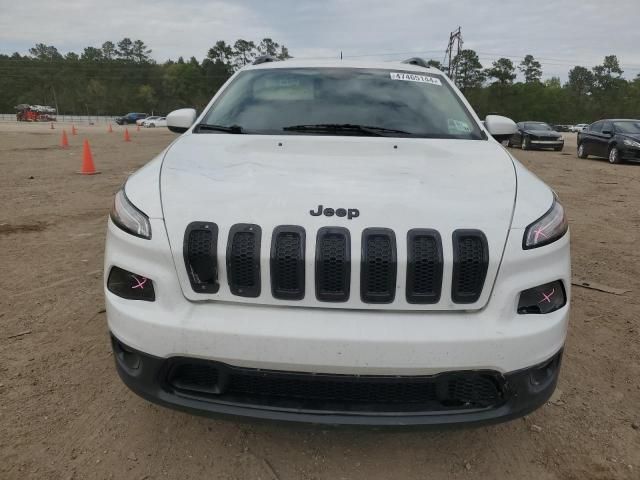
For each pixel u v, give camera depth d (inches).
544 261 78.3
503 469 87.6
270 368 73.3
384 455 90.4
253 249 74.4
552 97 3846.0
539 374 79.5
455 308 75.0
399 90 129.0
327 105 122.8
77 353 121.8
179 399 77.7
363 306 74.2
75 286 163.6
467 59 3678.6
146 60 5482.3
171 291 76.6
